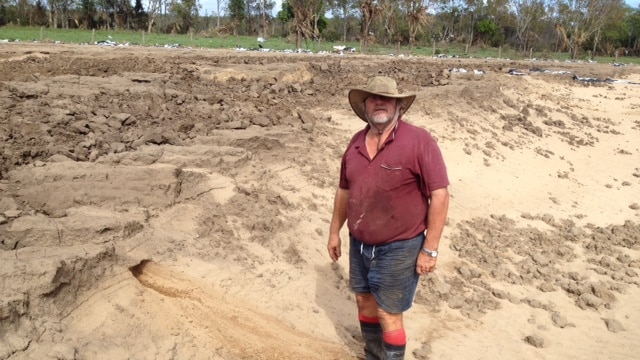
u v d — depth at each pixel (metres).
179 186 5.82
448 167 10.17
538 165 11.86
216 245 5.28
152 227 5.14
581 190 11.09
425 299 5.91
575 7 53.34
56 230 4.38
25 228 4.29
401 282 3.59
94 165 5.67
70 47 22.72
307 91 12.71
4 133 6.03
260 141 7.93
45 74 11.35
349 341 4.69
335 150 8.91
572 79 23.56
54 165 5.51
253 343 4.22
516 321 5.91
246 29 61.94
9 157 5.43
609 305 6.52
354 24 59.56
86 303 3.91
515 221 8.94
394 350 3.74
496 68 25.20
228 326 4.31
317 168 8.06
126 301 4.07
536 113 15.87
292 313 4.82
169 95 9.68
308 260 5.72
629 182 11.87
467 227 8.27
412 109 12.55
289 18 50.34
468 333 5.47
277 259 5.48
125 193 5.39
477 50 53.03
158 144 6.98
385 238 3.52
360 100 3.60
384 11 41.22
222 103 9.97
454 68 22.73
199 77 12.99
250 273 5.09
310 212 6.75
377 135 3.53
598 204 10.47
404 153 3.39
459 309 5.93
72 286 3.89
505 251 7.73
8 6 49.28
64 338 3.54
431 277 6.37
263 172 7.15
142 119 7.98
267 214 6.08
